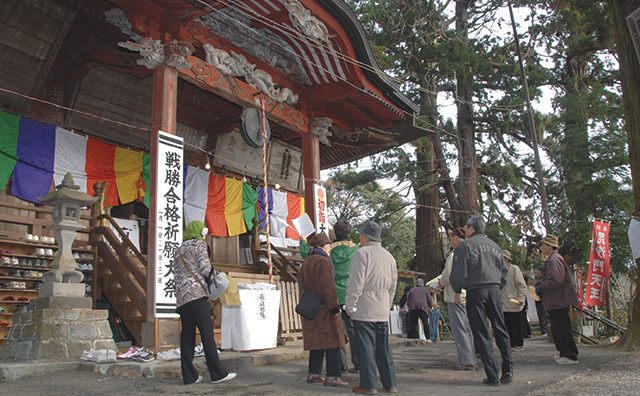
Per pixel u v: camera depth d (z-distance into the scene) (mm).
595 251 9648
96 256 8492
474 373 5621
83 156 9859
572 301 6070
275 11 9656
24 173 8891
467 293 4906
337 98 11742
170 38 8734
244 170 13781
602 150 17500
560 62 22016
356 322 4348
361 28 10391
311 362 4910
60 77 10266
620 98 21125
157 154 7941
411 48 21078
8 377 4965
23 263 8023
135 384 4750
